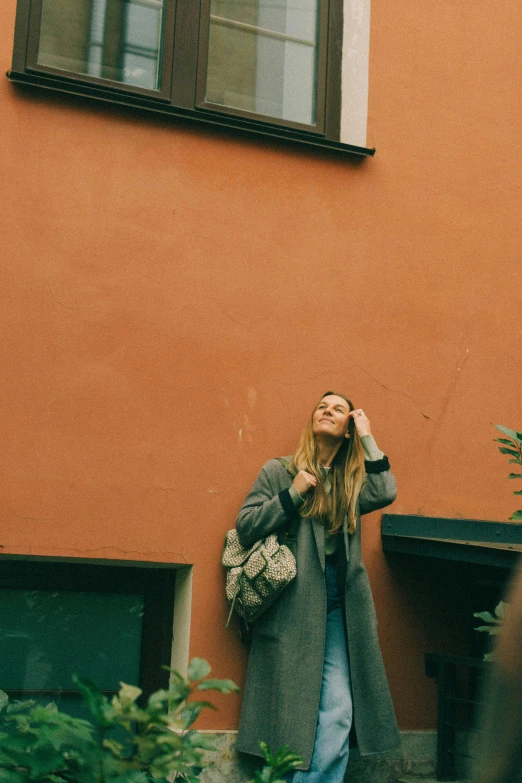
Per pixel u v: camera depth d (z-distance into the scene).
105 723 1.81
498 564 3.84
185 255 4.26
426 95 4.96
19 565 3.99
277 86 4.67
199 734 2.20
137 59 4.36
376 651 3.92
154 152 4.26
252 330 4.34
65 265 4.04
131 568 4.18
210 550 4.09
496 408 4.84
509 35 5.19
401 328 4.68
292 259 4.48
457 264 4.88
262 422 4.29
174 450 4.11
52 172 4.07
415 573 4.50
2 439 3.84
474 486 4.73
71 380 3.98
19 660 3.98
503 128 5.12
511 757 1.11
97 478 3.96
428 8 5.04
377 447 4.29
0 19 4.05
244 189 4.43
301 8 4.78
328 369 4.48
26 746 1.95
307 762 3.65
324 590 3.89
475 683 4.50
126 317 4.11
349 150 4.64
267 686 3.83
